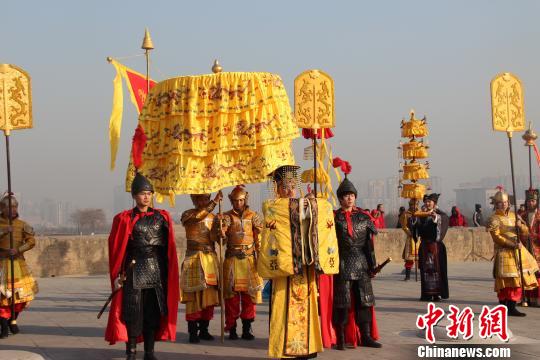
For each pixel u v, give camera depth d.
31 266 18.39
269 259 7.22
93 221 126.50
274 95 9.02
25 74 10.13
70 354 8.21
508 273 10.68
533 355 7.59
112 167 11.37
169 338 7.67
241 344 8.80
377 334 8.45
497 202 11.09
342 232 8.30
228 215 9.28
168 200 9.30
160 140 9.09
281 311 7.27
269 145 8.95
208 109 8.94
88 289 15.55
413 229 12.88
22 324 10.62
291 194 7.55
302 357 7.19
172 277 7.69
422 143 16.45
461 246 23.19
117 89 11.58
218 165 8.89
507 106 11.80
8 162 9.97
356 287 8.34
